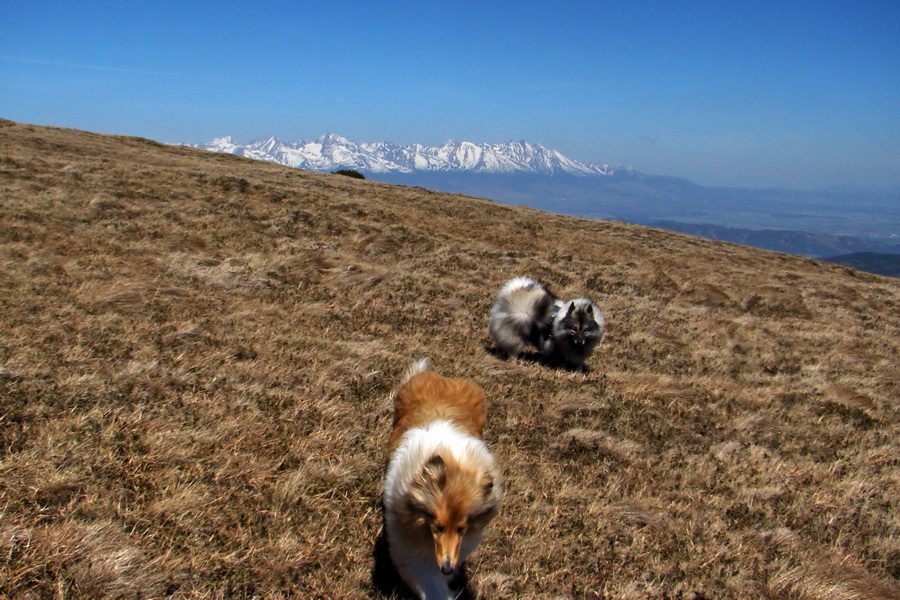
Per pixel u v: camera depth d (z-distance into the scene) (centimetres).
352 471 319
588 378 488
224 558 260
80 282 496
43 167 881
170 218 742
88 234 617
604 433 400
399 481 242
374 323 531
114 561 245
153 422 319
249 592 253
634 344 611
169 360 385
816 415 485
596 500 335
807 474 389
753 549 318
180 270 566
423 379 296
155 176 970
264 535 275
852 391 539
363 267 673
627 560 300
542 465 357
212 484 293
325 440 336
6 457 280
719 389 511
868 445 439
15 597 223
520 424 394
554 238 1160
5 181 761
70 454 290
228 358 402
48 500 267
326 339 464
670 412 452
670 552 309
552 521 313
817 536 335
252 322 475
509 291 518
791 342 691
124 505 273
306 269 642
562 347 502
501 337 514
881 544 332
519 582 278
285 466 315
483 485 229
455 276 752
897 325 890
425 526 233
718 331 698
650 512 331
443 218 1152
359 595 260
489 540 296
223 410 342
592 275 891
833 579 304
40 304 439
